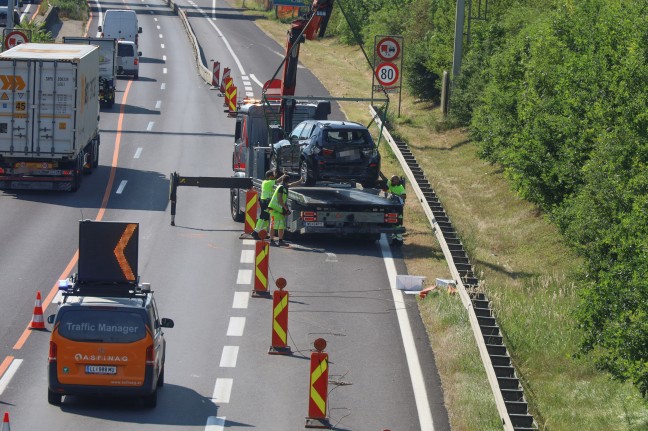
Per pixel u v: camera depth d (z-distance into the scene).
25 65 59.09
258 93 105.25
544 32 53.69
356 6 136.25
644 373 29.34
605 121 42.88
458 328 38.97
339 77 113.31
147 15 167.12
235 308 41.38
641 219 33.03
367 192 52.91
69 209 57.41
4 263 46.12
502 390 32.28
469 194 64.94
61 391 29.55
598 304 31.95
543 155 49.28
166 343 37.06
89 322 29.55
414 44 98.50
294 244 52.25
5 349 35.53
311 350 37.00
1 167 60.00
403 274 47.28
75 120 59.81
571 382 36.44
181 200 61.22
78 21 153.50
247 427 29.91
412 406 32.28
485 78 77.88
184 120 89.38
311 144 52.50
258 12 177.50
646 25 42.66
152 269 46.34
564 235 45.47
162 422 29.89
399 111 88.50
